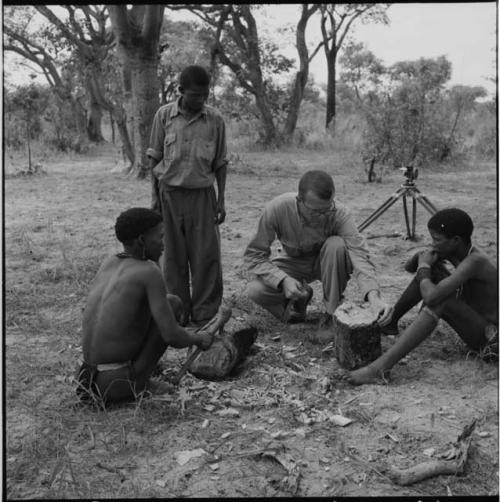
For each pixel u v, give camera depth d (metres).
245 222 8.88
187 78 4.12
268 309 4.73
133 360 3.58
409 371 4.03
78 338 4.65
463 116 16.69
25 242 7.54
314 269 4.68
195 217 4.44
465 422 3.38
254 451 3.12
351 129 22.19
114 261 3.61
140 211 3.55
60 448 3.14
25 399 3.69
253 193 11.55
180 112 4.29
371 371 3.88
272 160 17.81
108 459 3.10
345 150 20.58
